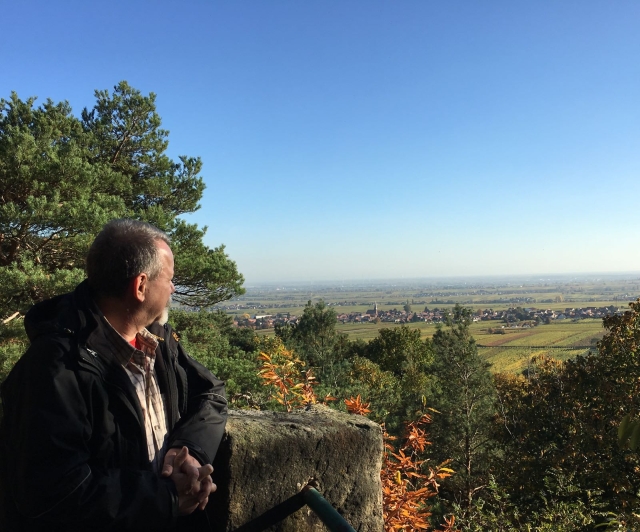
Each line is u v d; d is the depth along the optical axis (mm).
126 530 1217
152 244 1412
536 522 7066
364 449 1655
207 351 10086
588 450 12688
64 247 8297
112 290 1369
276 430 1563
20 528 1231
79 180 8398
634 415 1937
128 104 11641
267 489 1507
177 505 1240
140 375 1396
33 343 1256
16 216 7230
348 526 1264
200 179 12156
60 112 10688
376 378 25344
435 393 21844
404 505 3311
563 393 15023
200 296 10836
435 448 18328
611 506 12016
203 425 1445
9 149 7801
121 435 1287
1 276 6832
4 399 1273
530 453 14531
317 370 12766
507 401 17500
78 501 1124
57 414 1154
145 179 11617
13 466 1194
